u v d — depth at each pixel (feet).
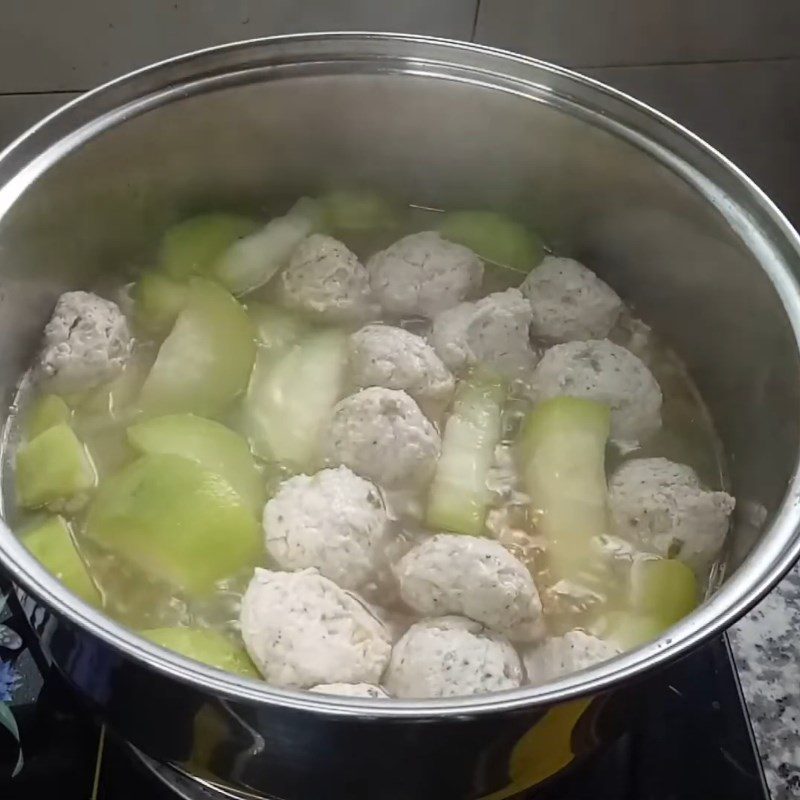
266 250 3.24
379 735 1.77
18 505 2.68
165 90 2.81
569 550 2.68
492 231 3.35
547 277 3.17
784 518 2.08
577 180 3.15
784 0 3.61
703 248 2.90
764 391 2.70
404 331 3.01
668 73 3.82
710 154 2.75
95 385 2.89
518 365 3.04
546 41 3.66
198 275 3.19
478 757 1.93
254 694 1.67
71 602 1.79
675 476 2.76
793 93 3.92
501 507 2.76
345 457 2.72
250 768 2.07
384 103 3.02
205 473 2.57
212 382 2.91
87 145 2.72
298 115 3.04
